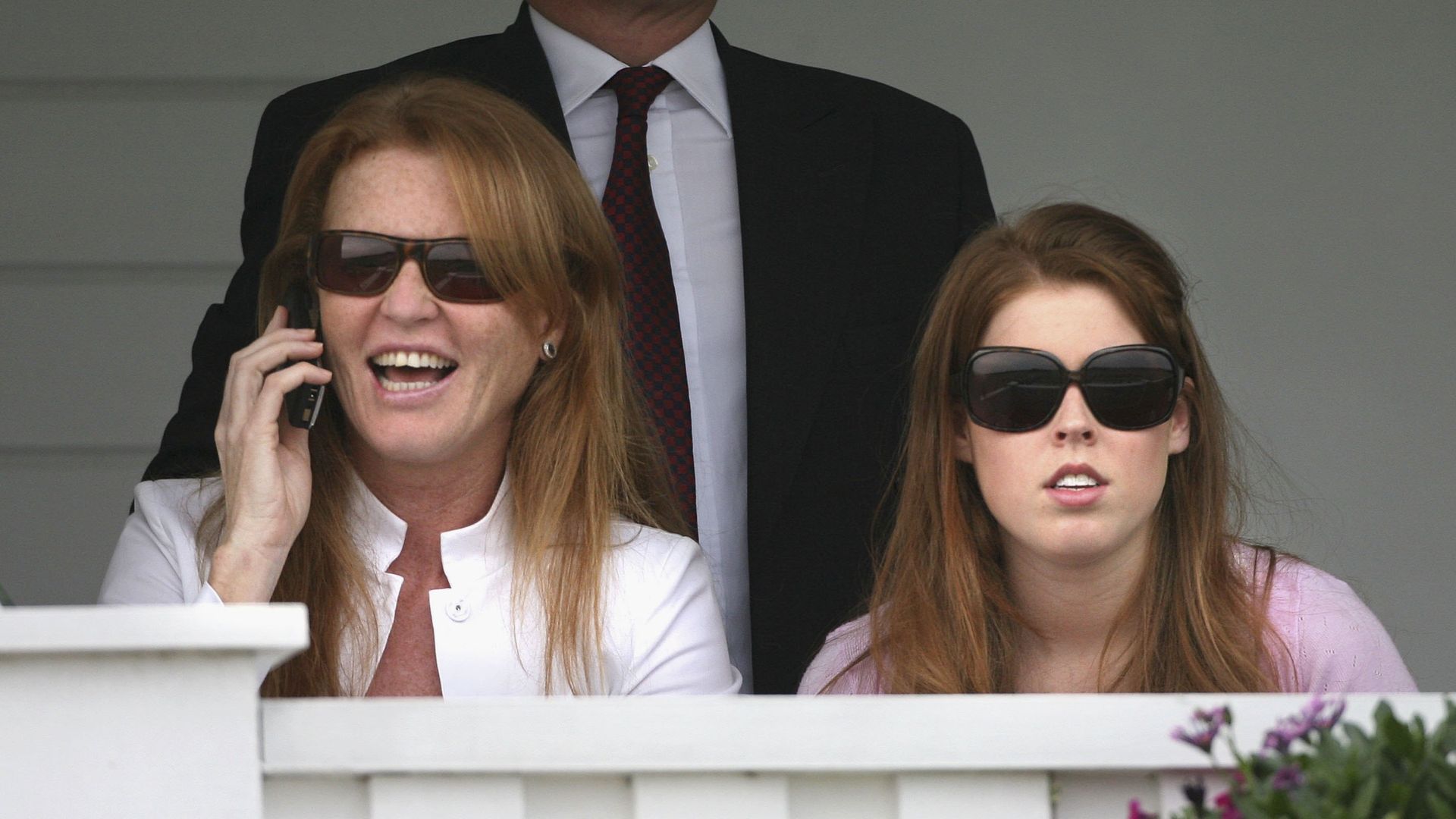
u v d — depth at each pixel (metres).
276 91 14.11
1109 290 7.56
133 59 14.02
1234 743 5.08
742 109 10.05
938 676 7.92
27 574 14.06
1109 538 7.38
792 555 9.38
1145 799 5.28
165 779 4.98
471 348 7.28
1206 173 14.35
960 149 10.34
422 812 5.15
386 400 7.27
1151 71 14.33
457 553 7.65
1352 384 14.43
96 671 4.98
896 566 8.18
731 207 10.00
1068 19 14.30
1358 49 14.37
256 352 7.52
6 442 14.03
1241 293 14.38
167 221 14.07
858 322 9.77
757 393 9.47
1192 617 7.77
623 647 7.67
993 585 8.00
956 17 14.25
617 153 9.73
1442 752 4.84
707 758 5.12
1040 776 5.23
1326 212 14.39
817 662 8.50
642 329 9.42
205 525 7.79
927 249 9.98
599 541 7.68
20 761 4.96
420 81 7.88
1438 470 14.40
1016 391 7.38
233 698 5.00
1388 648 7.86
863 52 14.23
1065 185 13.88
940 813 5.21
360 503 7.69
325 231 7.30
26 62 13.97
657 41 9.98
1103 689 7.87
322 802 5.20
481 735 5.11
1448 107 14.38
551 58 10.11
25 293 14.05
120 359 14.10
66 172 14.03
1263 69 14.35
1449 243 14.39
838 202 9.91
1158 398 7.34
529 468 7.72
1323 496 14.41
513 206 7.31
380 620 7.60
